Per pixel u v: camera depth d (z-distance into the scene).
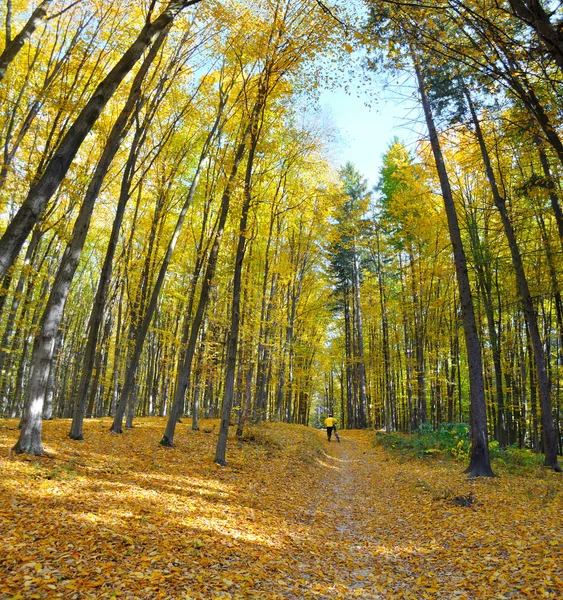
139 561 4.23
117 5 12.23
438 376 21.27
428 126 11.45
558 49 4.38
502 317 20.84
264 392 22.41
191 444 12.66
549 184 9.95
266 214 17.50
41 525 4.69
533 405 18.84
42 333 8.04
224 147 14.68
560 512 6.39
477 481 9.31
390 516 7.74
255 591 4.07
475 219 16.75
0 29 11.61
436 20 6.01
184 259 19.86
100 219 21.09
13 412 20.73
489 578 4.36
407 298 21.25
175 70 13.37
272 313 18.23
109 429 13.04
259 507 7.45
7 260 3.80
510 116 8.82
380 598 4.37
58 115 11.84
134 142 11.89
